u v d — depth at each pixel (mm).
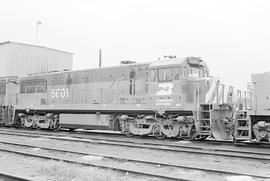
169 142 14445
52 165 8594
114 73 17844
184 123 15172
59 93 20484
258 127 12992
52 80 21062
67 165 8844
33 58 26938
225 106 14805
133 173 7746
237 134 13680
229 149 12141
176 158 10328
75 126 19562
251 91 13547
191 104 14805
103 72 18359
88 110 18922
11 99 24000
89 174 7629
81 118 19125
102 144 13562
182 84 15062
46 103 21203
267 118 13383
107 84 18047
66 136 17281
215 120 14367
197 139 15984
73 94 19672
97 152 11477
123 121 17453
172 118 15578
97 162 9539
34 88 22188
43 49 27531
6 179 7199
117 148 12508
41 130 21938
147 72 16422
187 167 8352
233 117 14898
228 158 10109
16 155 10656
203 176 7660
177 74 15266
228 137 14648
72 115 19625
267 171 8289
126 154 11117
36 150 12070
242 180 7180
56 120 20906
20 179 6902
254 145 13867
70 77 19984
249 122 13281
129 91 17047
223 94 15297
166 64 15688
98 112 18422
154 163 9039
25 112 23375
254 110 13227
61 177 7383
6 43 25703
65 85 20188
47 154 11195
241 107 14695
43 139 15680
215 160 9922
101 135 18375
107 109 17797
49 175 7691
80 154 10875
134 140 15266
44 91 21438
